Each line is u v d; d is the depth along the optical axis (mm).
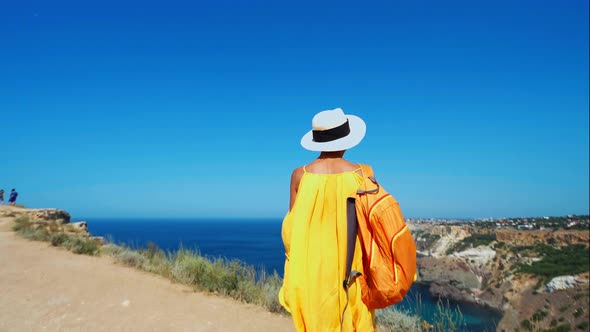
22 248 12406
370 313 2471
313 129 2688
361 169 2582
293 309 2457
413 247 2357
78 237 15008
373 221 2346
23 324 5141
